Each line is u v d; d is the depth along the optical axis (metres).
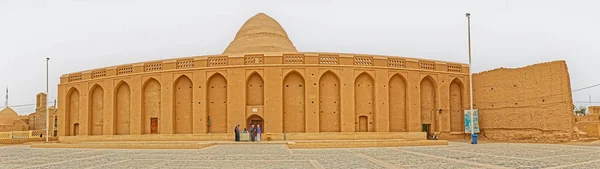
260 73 33.50
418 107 35.50
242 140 30.22
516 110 33.81
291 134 31.36
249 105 33.84
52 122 56.84
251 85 34.16
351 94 33.69
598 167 12.80
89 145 26.14
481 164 13.84
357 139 31.12
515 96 34.00
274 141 29.16
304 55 33.69
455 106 37.97
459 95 38.22
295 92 34.03
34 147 29.17
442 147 23.78
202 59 34.44
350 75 33.84
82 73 39.22
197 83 34.25
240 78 33.53
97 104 38.59
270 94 33.12
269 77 33.28
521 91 33.56
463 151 20.09
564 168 12.57
